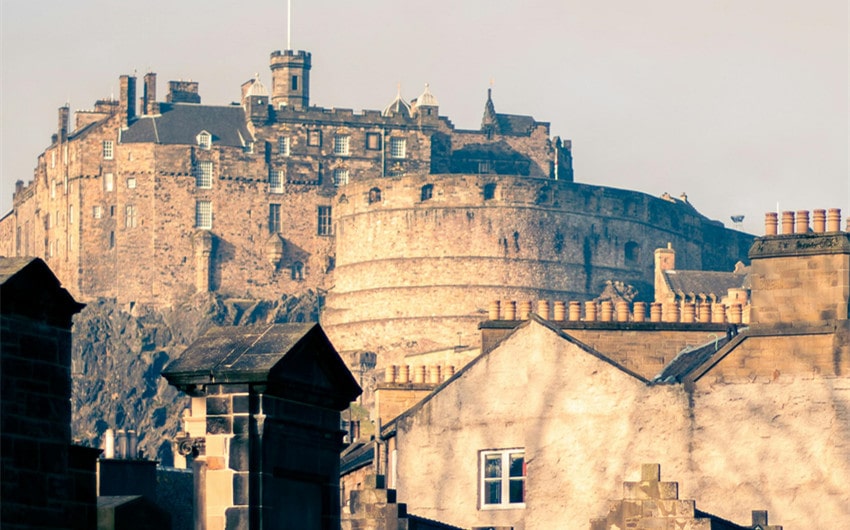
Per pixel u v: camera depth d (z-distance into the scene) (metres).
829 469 124.06
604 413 128.12
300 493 72.12
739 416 125.88
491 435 130.62
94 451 62.44
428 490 131.62
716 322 144.88
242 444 70.06
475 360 132.00
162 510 67.12
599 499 127.38
